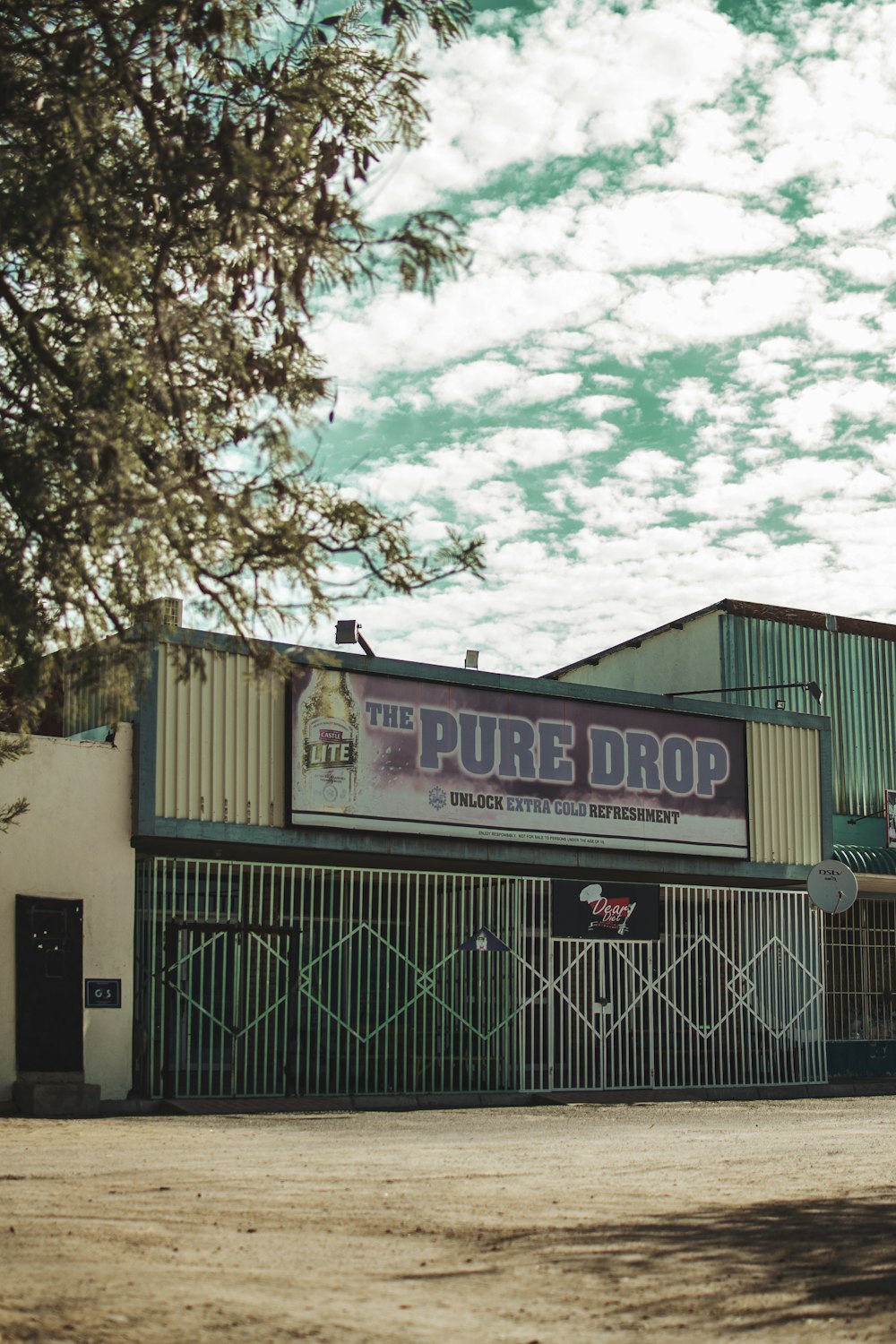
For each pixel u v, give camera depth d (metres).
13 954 18.00
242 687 20.25
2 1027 17.77
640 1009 23.45
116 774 19.19
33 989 18.05
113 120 8.39
